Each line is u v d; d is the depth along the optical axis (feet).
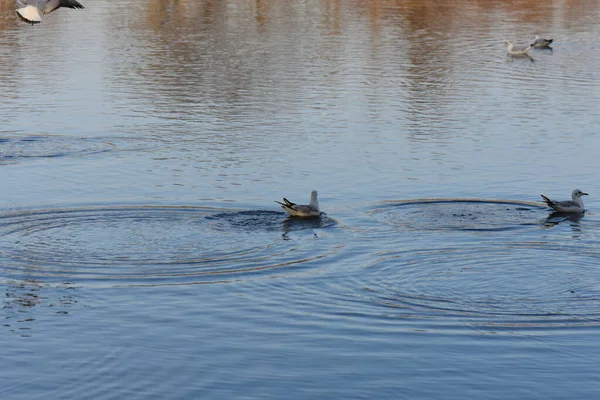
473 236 125.39
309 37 309.22
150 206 136.56
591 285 108.68
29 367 88.12
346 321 98.32
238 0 418.72
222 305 102.47
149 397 82.79
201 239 123.13
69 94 218.38
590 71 256.52
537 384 85.51
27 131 182.39
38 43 295.28
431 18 363.76
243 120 192.44
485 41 308.19
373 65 258.78
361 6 397.39
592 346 92.89
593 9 401.70
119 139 176.76
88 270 111.96
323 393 83.71
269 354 91.04
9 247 119.14
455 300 104.27
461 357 90.53
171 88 225.97
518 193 145.48
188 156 164.45
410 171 156.04
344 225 129.59
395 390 84.33
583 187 148.77
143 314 100.07
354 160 162.30
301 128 185.57
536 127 187.83
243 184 147.95
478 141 176.45
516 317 99.76
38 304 102.01
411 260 116.16
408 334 95.25
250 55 273.13
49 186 146.51
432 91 224.74
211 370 87.76
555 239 124.57
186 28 330.34
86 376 86.58
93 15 364.58
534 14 382.63
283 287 107.55
